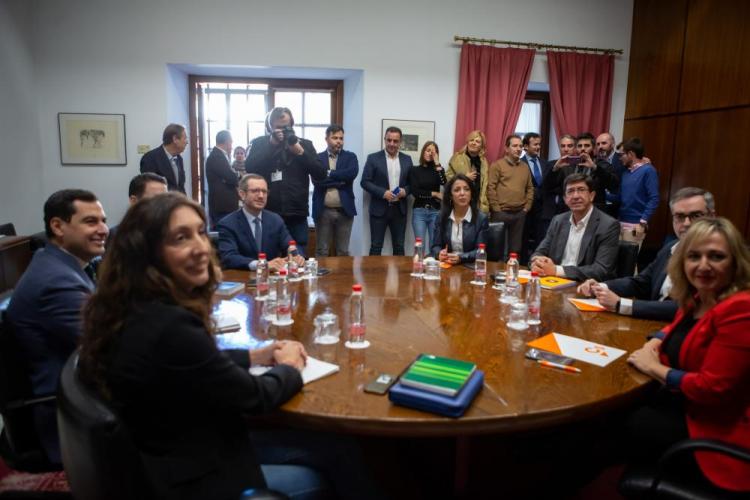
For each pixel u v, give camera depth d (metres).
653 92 5.34
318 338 1.65
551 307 2.10
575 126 5.50
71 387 0.93
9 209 4.23
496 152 5.36
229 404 1.04
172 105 4.97
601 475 1.97
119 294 1.00
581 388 1.30
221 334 1.67
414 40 5.12
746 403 1.32
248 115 5.53
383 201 4.95
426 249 4.99
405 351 1.55
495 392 1.27
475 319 1.91
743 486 1.24
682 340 1.54
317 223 4.89
